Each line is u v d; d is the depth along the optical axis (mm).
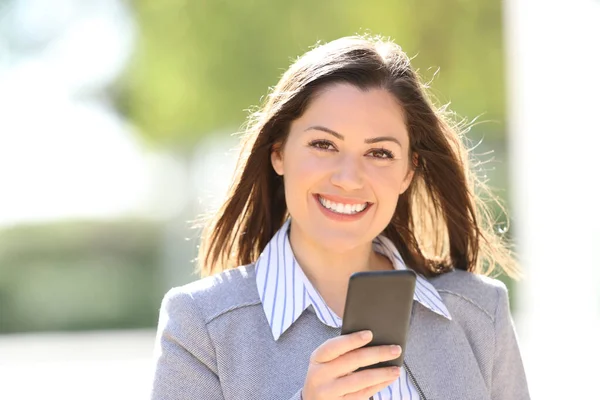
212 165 23125
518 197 10547
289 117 3760
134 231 25797
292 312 3742
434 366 3898
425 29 16906
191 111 17453
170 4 17469
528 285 10312
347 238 3680
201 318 3742
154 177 27359
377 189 3680
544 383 9773
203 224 4512
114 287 24594
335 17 16344
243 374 3668
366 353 3178
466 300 4117
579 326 9922
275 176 4117
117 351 15594
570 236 9844
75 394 11508
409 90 3826
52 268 24453
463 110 17859
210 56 17000
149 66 17781
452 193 4215
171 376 3703
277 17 16516
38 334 23016
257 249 4195
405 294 3199
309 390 3217
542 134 9953
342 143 3658
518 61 10422
